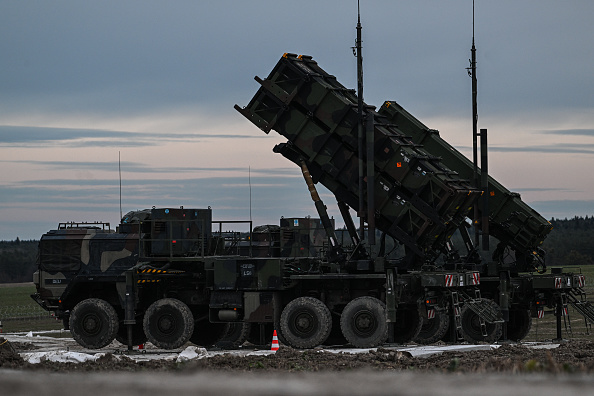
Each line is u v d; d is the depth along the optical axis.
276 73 99.62
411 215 95.06
